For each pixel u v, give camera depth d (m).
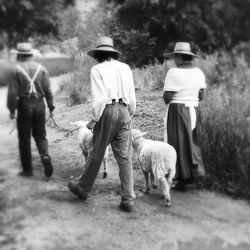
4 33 6.25
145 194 4.73
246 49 7.19
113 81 4.11
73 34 9.37
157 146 4.36
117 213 4.16
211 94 6.21
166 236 3.67
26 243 3.44
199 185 4.95
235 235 3.68
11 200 4.27
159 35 10.09
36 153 6.44
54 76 10.57
